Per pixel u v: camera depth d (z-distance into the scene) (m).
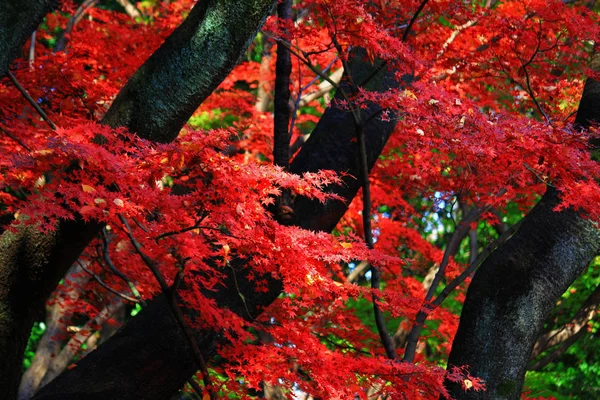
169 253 4.36
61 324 9.18
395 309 4.92
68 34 8.77
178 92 3.83
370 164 6.06
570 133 4.22
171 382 4.86
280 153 5.11
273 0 3.83
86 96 6.20
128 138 3.81
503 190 6.64
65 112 5.79
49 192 3.43
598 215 4.35
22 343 4.18
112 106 3.87
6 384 4.14
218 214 3.56
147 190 3.44
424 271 12.43
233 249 5.18
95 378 4.63
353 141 5.94
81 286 8.23
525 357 4.83
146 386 4.75
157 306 5.04
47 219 3.91
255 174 3.46
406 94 4.57
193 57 3.80
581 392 12.88
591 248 4.92
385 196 9.44
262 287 4.83
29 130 5.48
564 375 12.65
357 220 9.77
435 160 5.38
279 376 4.44
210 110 10.05
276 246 3.83
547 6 5.54
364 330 6.50
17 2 3.36
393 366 4.36
